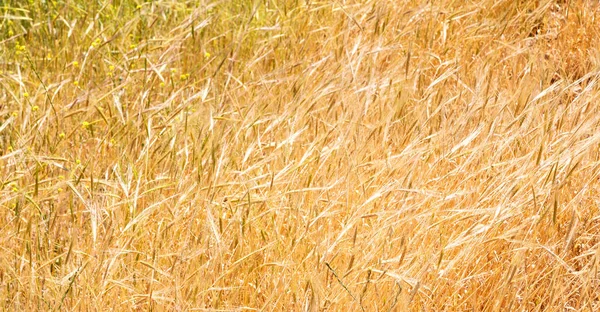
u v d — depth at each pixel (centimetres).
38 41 475
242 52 467
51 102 356
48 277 277
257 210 309
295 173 322
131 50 420
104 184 315
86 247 296
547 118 339
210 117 325
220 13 484
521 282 295
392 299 270
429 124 359
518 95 379
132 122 358
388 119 340
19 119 367
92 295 268
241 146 344
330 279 282
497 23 470
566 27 474
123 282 278
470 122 365
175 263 279
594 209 329
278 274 281
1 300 272
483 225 288
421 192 295
